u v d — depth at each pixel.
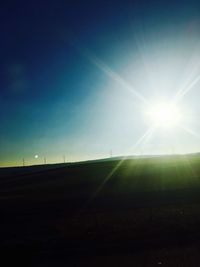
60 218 24.17
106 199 34.88
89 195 39.84
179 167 76.62
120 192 41.59
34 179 75.06
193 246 14.38
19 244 17.00
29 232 19.92
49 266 13.20
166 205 27.31
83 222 21.78
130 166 84.62
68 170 86.88
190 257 12.98
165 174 64.56
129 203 30.41
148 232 17.31
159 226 18.61
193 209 23.83
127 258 13.34
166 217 21.25
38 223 22.81
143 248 14.52
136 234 17.08
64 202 34.12
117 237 16.77
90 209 28.11
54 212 27.50
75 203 33.03
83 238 17.23
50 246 16.09
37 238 18.11
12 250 15.95
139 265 12.48
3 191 54.28
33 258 14.45
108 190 45.09
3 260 14.55
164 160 96.50
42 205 32.75
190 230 17.19
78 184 56.62
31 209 30.27
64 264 13.27
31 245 16.62
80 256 14.12
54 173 83.88
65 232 19.06
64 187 53.09
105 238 16.81
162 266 12.20
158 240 15.55
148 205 28.14
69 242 16.55
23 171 115.31
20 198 40.47
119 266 12.52
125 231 18.03
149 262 12.72
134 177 62.50
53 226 21.22
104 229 19.03
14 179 80.56
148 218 21.38
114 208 27.75
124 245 15.14
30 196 42.28
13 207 32.47
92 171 80.19
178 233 16.66
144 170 74.19
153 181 54.25
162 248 14.33
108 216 23.36
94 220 22.19
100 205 30.44
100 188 48.47
